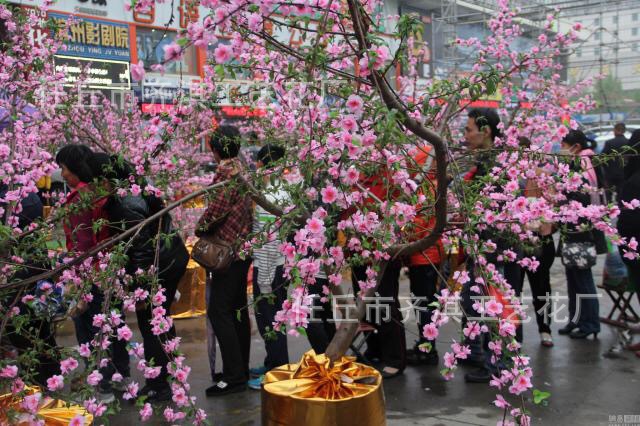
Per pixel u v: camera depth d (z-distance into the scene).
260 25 2.33
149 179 3.65
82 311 3.55
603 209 3.03
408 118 2.23
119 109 6.95
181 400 2.70
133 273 3.67
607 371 4.64
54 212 3.45
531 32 13.74
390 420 3.81
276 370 2.97
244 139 3.80
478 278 2.47
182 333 5.93
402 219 2.62
